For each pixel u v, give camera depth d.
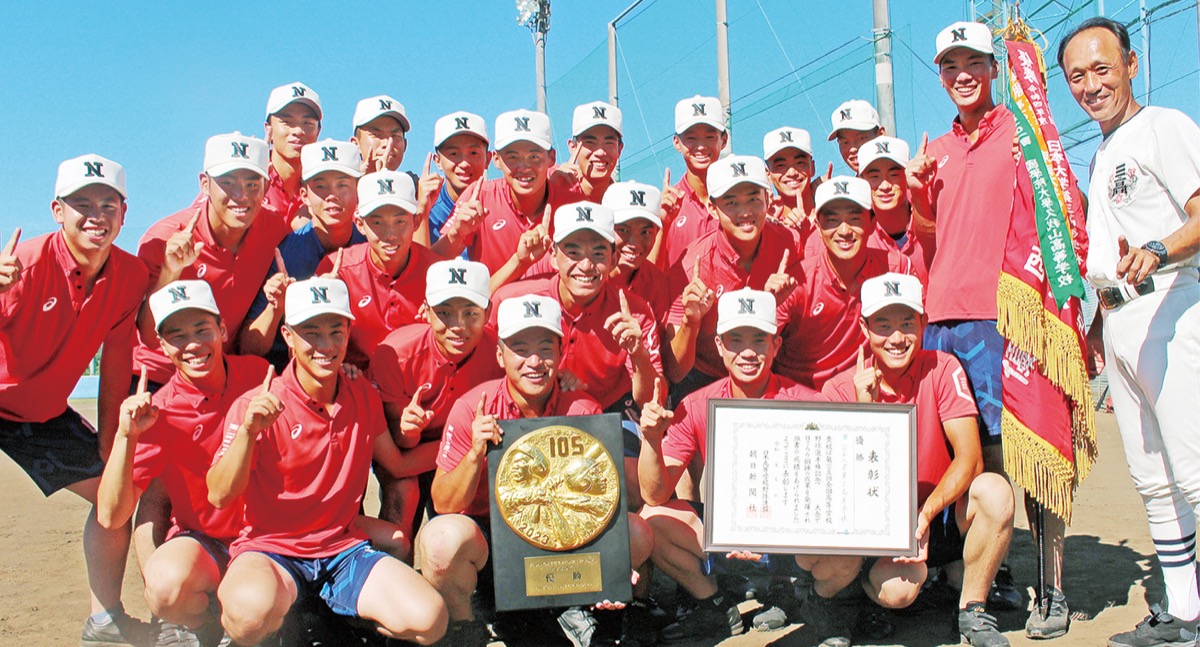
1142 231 4.86
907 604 5.11
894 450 4.93
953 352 6.01
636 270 6.32
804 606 5.47
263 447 4.95
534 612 5.42
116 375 5.82
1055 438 5.26
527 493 4.86
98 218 5.36
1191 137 4.64
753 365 5.31
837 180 5.94
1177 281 4.78
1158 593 6.02
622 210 6.07
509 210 6.92
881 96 10.63
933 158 6.24
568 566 4.84
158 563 4.86
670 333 6.45
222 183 5.79
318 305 4.93
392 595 4.76
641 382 5.63
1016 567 6.86
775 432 4.92
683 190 7.44
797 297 6.28
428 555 4.95
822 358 6.41
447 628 5.14
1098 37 4.96
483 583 5.45
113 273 5.63
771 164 7.41
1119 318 4.97
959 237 6.01
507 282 6.32
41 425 5.86
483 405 4.94
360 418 5.23
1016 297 5.36
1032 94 5.25
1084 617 5.59
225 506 4.81
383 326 6.05
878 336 5.21
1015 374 5.38
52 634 5.67
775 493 4.91
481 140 7.36
